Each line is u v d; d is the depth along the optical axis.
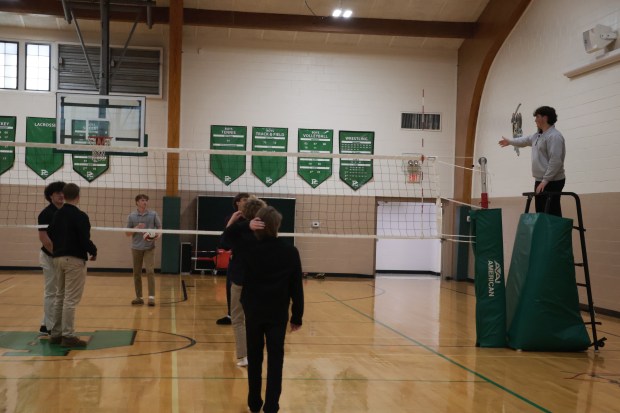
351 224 16.25
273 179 15.98
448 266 16.36
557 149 7.38
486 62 14.92
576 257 11.23
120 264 15.48
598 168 10.80
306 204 16.11
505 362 6.55
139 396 4.85
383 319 9.31
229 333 7.71
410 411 4.68
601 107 10.77
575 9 11.62
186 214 15.70
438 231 8.58
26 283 12.55
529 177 13.23
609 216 10.43
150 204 15.48
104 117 13.23
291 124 16.09
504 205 14.23
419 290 13.74
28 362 5.93
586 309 10.89
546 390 5.44
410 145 16.42
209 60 15.86
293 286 4.29
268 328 4.21
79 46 15.41
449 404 4.89
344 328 8.40
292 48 16.11
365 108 16.31
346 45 16.23
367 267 16.31
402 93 16.41
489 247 7.48
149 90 15.59
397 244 18.42
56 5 14.58
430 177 16.42
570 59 11.76
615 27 10.45
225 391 5.06
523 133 13.48
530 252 7.34
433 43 16.31
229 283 6.10
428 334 8.11
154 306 9.95
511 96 14.03
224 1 14.95
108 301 10.37
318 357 6.52
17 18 15.05
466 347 7.33
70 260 6.56
